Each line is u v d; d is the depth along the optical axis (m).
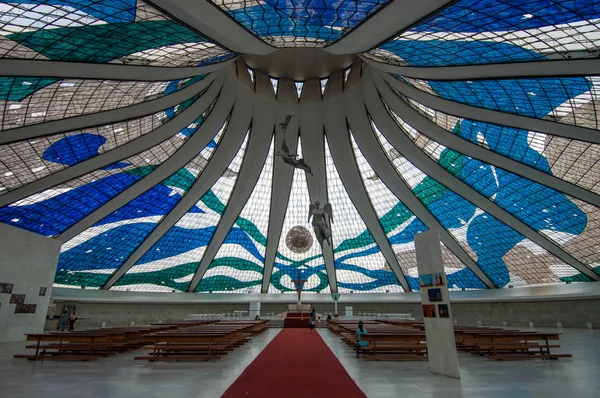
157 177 22.98
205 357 9.33
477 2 9.62
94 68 13.05
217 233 29.17
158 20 10.85
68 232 22.12
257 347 12.38
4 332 14.23
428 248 7.84
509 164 19.45
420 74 16.14
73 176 18.98
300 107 27.69
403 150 24.14
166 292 30.80
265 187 29.19
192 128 22.42
